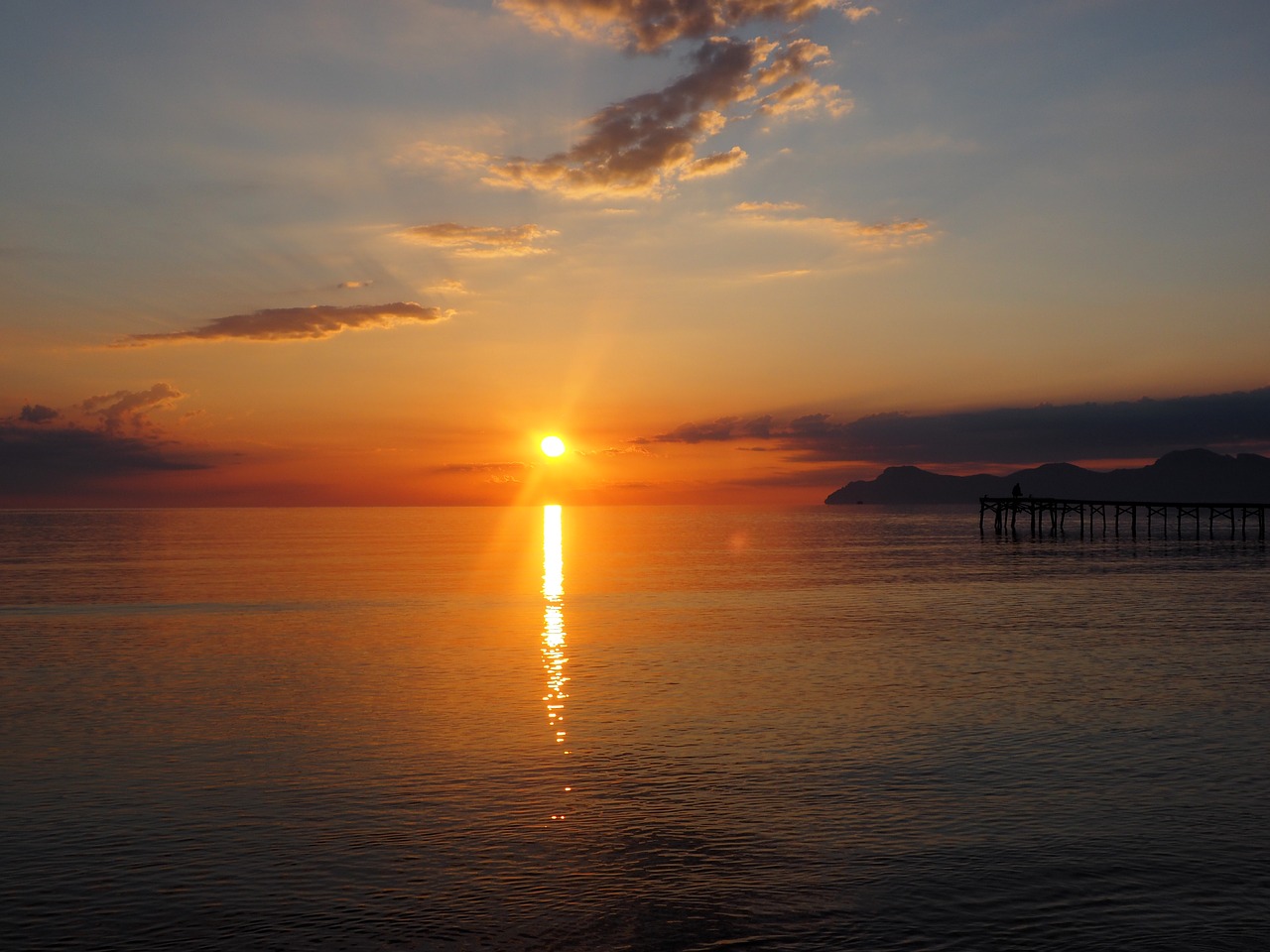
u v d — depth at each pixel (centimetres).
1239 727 2322
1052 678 2973
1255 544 11450
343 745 2191
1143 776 1922
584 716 2478
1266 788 1841
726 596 5784
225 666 3262
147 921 1302
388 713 2522
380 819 1688
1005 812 1711
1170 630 4106
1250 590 5884
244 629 4272
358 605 5288
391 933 1271
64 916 1317
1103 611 4841
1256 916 1309
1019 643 3756
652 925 1292
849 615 4759
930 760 2048
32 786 1883
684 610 5028
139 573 7625
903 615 4747
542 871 1463
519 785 1878
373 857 1516
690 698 2700
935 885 1410
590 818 1689
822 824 1656
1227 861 1489
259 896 1376
